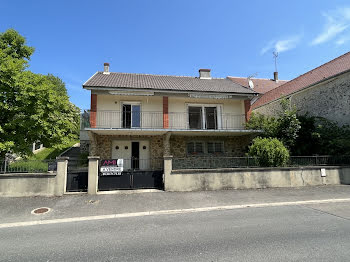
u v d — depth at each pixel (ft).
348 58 45.73
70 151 60.54
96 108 41.91
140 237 14.56
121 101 46.01
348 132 35.91
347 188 29.17
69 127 37.50
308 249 12.12
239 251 12.03
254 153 32.53
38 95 30.66
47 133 32.83
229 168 29.09
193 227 16.34
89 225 17.35
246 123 46.01
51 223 18.01
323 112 43.29
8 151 30.14
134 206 22.18
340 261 10.72
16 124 29.45
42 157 54.29
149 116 46.70
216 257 11.37
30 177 25.39
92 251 12.50
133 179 28.43
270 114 55.52
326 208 21.15
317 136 35.86
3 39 50.01
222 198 24.84
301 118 40.32
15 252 12.53
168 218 18.85
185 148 47.93
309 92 46.44
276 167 30.37
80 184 27.04
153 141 46.57
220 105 50.60
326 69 48.73
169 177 27.86
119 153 45.85
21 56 50.98
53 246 13.33
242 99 49.16
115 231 15.84
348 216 18.52
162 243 13.43
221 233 14.96
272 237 13.99
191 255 11.68
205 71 61.46
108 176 27.99
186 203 23.13
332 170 31.89
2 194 24.67
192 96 45.60
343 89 39.70
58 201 23.62
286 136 38.52
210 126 50.08
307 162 31.86
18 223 17.90
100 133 43.60
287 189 28.81
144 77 54.85
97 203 23.06
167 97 44.62
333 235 14.19
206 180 28.40
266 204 22.71
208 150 49.62
